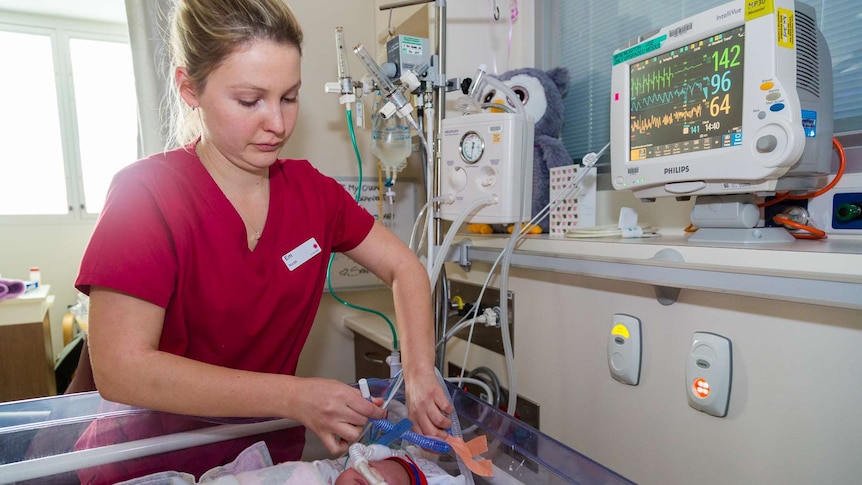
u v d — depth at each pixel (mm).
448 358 1474
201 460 690
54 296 2861
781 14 699
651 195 941
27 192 2947
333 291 1734
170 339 776
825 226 863
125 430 670
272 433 734
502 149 1086
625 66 962
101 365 596
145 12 1772
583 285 1021
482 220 1124
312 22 1867
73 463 616
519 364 1211
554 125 1332
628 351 900
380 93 1246
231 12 623
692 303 808
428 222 1171
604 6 1411
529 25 1573
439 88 1176
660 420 871
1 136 2889
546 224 1295
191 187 749
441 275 1216
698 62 826
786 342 686
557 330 1091
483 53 1540
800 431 674
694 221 891
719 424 778
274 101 664
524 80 1346
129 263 614
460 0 1496
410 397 762
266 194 843
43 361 2199
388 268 927
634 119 959
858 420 615
